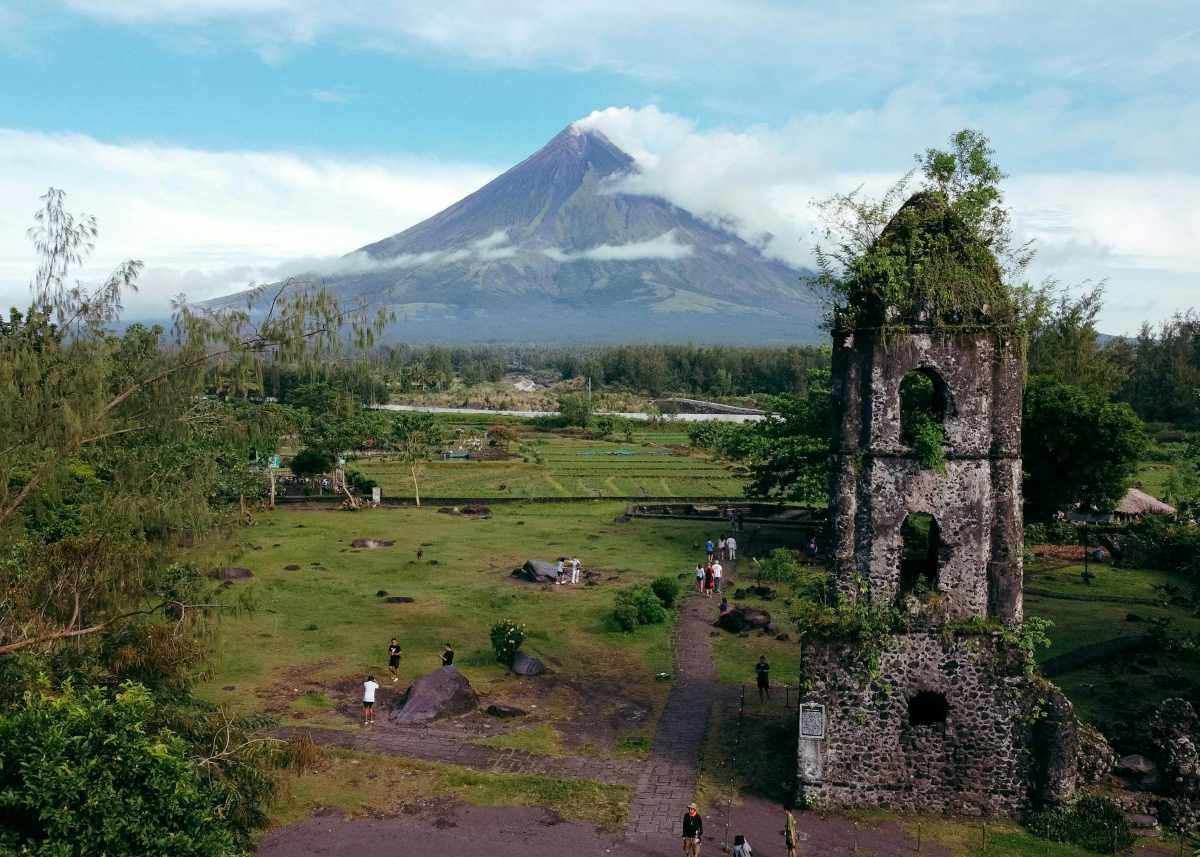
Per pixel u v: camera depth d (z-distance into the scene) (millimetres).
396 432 84625
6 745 16375
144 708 18328
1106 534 52312
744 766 26719
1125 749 25750
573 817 23766
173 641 22062
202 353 22953
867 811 23891
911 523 40344
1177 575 46844
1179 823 22734
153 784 16969
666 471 92875
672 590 43656
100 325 23203
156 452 25312
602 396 188875
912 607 23812
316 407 75188
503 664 35281
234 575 45625
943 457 23828
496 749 27844
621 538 59281
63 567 21547
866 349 24250
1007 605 23812
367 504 72062
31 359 21516
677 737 28844
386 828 23047
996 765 23625
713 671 34938
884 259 23781
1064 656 33719
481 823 23391
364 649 36531
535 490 80438
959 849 22016
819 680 24062
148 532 24344
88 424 21156
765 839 22562
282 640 37156
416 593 44781
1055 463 46500
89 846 16094
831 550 24766
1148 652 35031
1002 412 23969
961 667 23734
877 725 23906
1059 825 22656
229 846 18609
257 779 20562
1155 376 110562
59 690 19562
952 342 23922
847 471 24422
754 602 44312
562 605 43281
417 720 29625
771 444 52844
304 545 55312
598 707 31391
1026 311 24625
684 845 21953
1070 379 63031
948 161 24375
